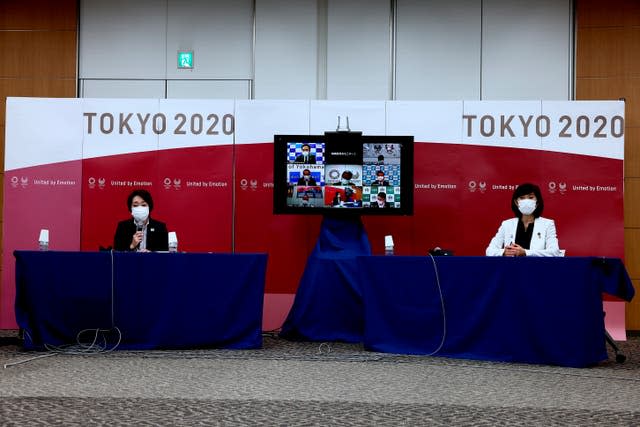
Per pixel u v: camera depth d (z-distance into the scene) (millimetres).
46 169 7840
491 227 7758
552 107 7758
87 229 7820
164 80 8766
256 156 7863
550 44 8570
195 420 3510
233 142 7879
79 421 3465
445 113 7828
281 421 3508
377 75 8648
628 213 8266
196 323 5969
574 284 5332
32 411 3678
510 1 8617
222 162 7871
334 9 8656
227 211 7859
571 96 8531
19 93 8672
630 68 8430
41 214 7816
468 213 7781
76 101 7879
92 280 5891
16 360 5375
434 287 5781
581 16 8500
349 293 6855
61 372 4883
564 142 7734
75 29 8727
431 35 8656
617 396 4277
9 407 3770
